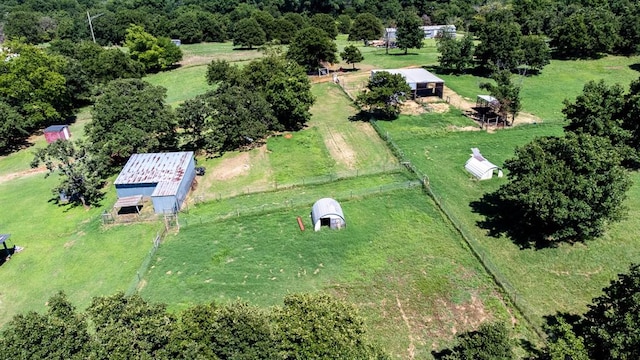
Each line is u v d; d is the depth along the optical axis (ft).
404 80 213.46
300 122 217.77
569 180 112.47
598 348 75.61
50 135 218.59
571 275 110.83
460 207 141.08
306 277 114.21
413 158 174.81
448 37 310.45
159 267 120.47
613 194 111.14
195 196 156.76
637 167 159.84
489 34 277.23
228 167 178.40
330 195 149.89
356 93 257.96
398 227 132.36
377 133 201.26
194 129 196.13
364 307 103.45
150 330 66.69
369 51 377.50
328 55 295.07
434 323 98.32
